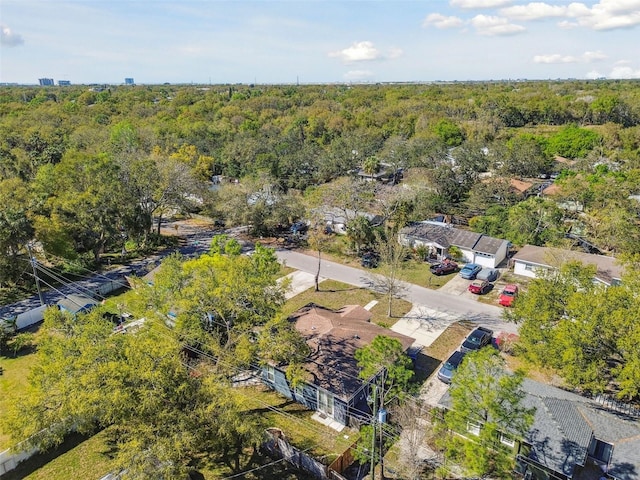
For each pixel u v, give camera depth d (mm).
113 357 16938
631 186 45906
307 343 24438
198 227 53250
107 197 39625
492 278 36812
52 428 18500
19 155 59125
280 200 46875
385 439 19500
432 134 78500
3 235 31703
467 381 16562
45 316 23000
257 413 22469
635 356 17125
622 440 17750
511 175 63031
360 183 47219
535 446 17672
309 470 18938
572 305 19406
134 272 39250
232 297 21125
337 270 39469
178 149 66188
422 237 42250
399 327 29641
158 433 15758
